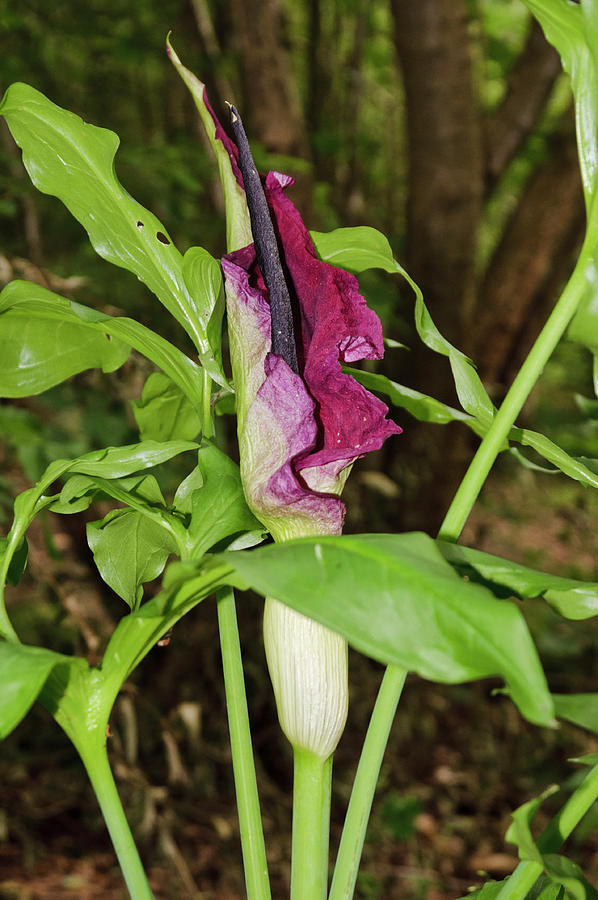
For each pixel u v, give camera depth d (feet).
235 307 2.28
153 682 8.34
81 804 8.23
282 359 2.22
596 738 10.29
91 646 5.57
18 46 11.88
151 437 2.94
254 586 1.83
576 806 2.20
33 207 7.34
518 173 17.40
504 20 15.93
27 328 2.72
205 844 7.74
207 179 9.08
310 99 17.10
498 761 9.98
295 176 9.18
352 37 17.75
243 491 2.30
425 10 9.47
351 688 9.62
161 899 7.29
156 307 8.90
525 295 11.50
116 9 12.64
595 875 8.25
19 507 2.33
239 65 9.53
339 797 8.86
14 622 8.98
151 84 16.10
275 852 7.91
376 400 2.26
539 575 2.18
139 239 2.53
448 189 10.06
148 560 2.49
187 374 2.52
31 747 8.40
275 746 8.71
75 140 2.51
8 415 5.51
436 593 1.82
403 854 8.60
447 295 10.43
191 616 8.58
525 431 2.44
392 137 20.29
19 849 7.75
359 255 2.66
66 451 5.77
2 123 7.30
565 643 11.62
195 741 7.68
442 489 11.14
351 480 10.63
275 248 2.30
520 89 11.50
